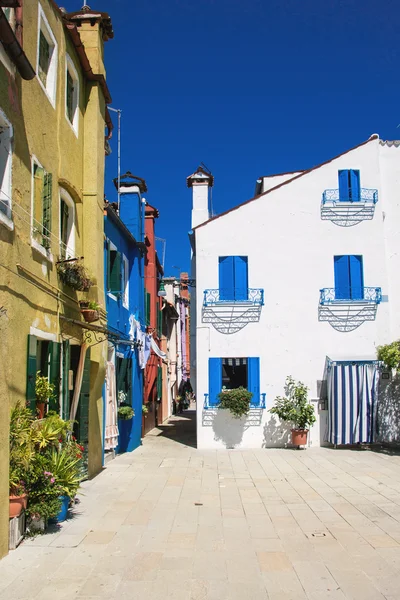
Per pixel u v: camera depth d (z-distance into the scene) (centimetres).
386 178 1697
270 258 1641
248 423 1577
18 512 613
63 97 957
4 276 614
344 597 479
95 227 1097
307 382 1597
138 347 1664
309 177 1670
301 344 1608
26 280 713
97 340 1116
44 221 809
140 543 636
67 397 898
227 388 1614
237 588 500
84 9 1149
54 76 898
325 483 1028
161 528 702
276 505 841
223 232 1652
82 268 948
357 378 1546
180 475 1109
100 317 1103
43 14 845
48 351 819
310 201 1661
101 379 1151
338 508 820
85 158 1109
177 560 577
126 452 1483
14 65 673
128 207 1647
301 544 634
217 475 1115
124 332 1500
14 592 488
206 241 1650
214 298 1627
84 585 505
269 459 1347
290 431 1571
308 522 736
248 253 1644
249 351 1603
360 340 1609
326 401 1587
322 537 662
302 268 1638
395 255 1667
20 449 631
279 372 1598
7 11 693
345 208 1658
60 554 591
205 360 1603
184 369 4075
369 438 1535
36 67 796
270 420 1578
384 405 1587
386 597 478
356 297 1627
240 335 1611
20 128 709
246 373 1611
